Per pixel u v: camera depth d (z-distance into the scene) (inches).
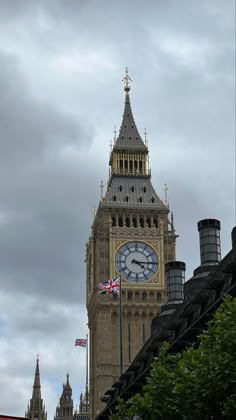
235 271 1943.9
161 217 5644.7
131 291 5369.1
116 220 5585.6
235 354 1346.0
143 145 6003.9
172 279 3745.1
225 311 1417.3
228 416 1350.9
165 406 1497.3
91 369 5674.2
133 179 5856.3
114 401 3255.4
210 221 3166.8
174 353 2341.3
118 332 5285.4
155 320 3526.1
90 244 5792.3
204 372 1382.9
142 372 2743.6
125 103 6279.5
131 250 5477.4
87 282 5915.4
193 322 2241.6
